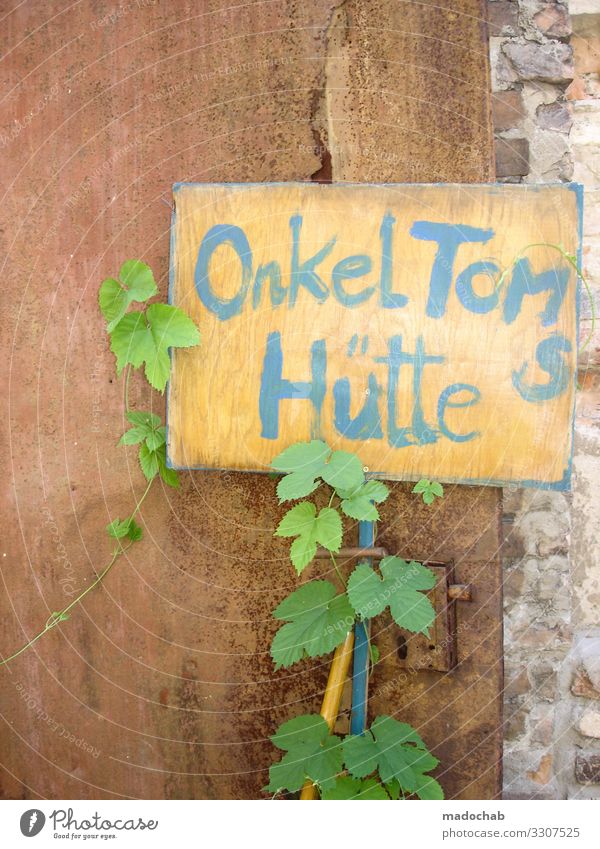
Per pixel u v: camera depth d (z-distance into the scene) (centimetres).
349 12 131
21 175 143
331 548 118
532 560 151
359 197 126
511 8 149
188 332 123
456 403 124
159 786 142
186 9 136
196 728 140
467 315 124
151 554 141
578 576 152
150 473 132
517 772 150
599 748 151
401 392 125
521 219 123
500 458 124
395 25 130
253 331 128
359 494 122
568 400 122
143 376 139
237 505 137
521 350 123
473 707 131
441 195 125
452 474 125
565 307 122
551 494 151
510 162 149
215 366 129
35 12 142
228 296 129
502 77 149
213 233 129
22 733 146
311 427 127
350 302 126
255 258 128
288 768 123
